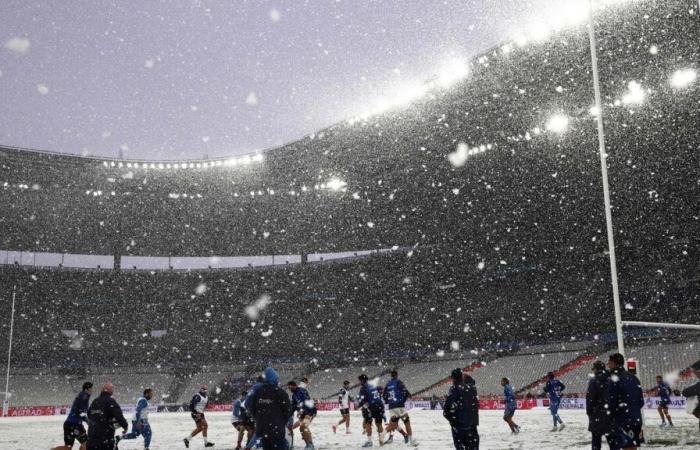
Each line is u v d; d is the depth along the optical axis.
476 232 56.34
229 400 57.97
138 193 57.38
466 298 58.16
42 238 61.00
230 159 55.09
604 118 41.16
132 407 50.72
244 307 65.88
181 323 65.31
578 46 37.16
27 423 33.12
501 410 37.03
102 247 63.94
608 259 50.91
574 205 49.69
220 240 64.50
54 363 60.25
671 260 47.72
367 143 49.31
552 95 40.88
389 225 59.56
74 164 53.44
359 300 63.12
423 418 29.67
